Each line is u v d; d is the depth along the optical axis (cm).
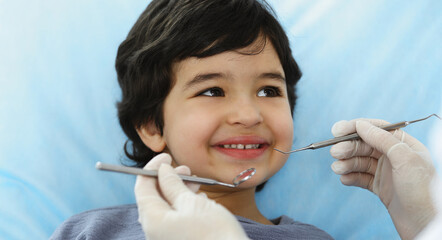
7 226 149
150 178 91
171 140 119
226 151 115
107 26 162
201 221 81
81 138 157
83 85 159
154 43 120
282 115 120
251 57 114
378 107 162
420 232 109
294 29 166
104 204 156
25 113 155
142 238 121
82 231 127
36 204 152
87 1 162
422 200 108
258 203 159
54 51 159
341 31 166
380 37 165
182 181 91
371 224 155
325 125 162
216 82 113
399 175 111
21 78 156
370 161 126
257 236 120
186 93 115
